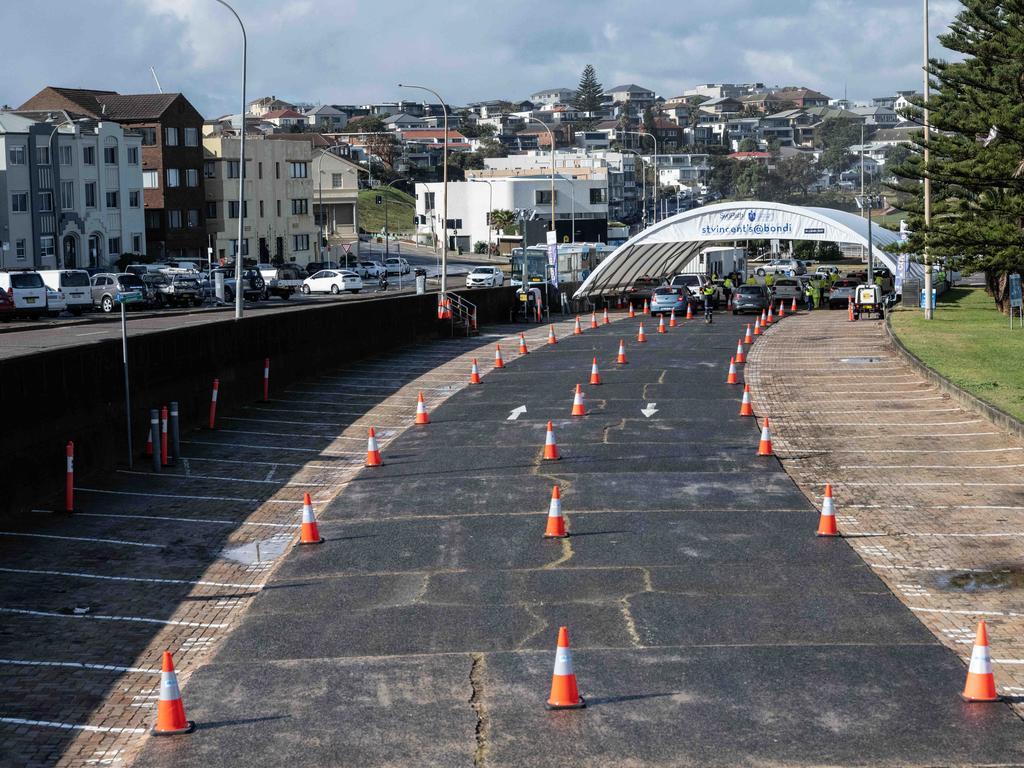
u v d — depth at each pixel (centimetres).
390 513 1856
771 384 3156
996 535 1658
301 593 1460
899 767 949
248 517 1873
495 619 1337
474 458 2256
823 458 2200
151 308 6259
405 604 1402
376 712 1081
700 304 6425
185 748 1019
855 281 6994
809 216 6384
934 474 2045
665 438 2402
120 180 8862
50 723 1098
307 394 3178
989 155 3834
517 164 17500
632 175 18788
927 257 4381
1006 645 1230
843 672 1152
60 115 8438
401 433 2567
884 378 3219
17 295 5125
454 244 14400
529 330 5275
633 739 1009
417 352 4247
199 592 1500
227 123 14962
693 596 1404
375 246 14012
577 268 8244
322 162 13062
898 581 1460
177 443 2347
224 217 10500
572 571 1516
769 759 966
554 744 1003
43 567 1605
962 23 4638
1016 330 4284
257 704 1109
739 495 1916
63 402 2059
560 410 2781
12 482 1880
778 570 1505
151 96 9850
